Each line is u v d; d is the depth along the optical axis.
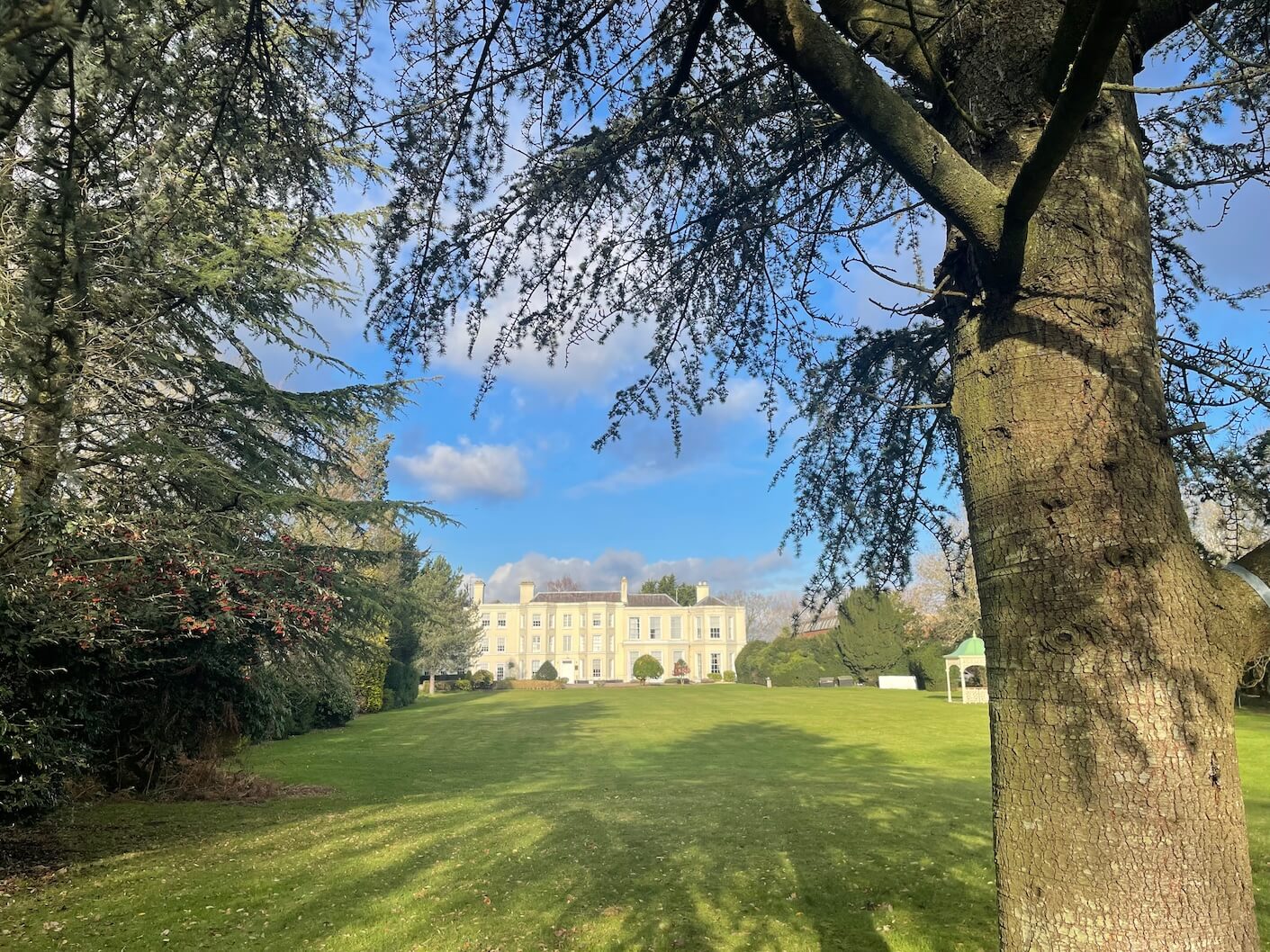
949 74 2.13
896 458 4.04
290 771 13.02
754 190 3.67
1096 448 1.69
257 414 10.13
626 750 16.33
